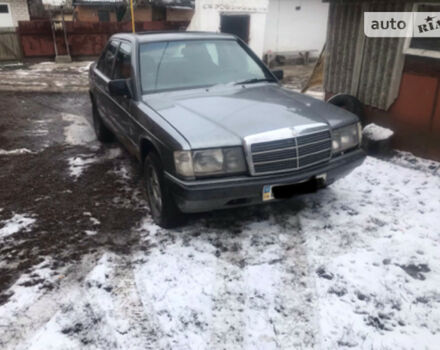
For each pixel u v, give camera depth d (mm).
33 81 12094
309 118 3354
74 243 3455
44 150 5941
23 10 17344
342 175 3582
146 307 2684
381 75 5383
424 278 2887
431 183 4422
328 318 2547
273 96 3879
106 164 5305
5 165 5344
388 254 3166
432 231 3477
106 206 4121
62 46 16531
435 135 4961
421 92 4969
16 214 3988
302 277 2934
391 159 5207
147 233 3576
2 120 7754
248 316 2586
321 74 7551
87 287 2889
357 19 5566
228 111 3428
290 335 2430
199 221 3732
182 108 3529
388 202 4023
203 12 16016
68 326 2535
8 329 2521
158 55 4180
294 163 3154
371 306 2637
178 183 3041
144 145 3777
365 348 2322
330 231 3516
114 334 2467
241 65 4480
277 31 17781
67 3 20250
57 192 4477
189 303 2709
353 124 3576
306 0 17750
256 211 3900
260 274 2979
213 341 2402
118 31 17031
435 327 2461
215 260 3158
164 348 2357
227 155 3023
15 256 3285
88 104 9180
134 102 3904
